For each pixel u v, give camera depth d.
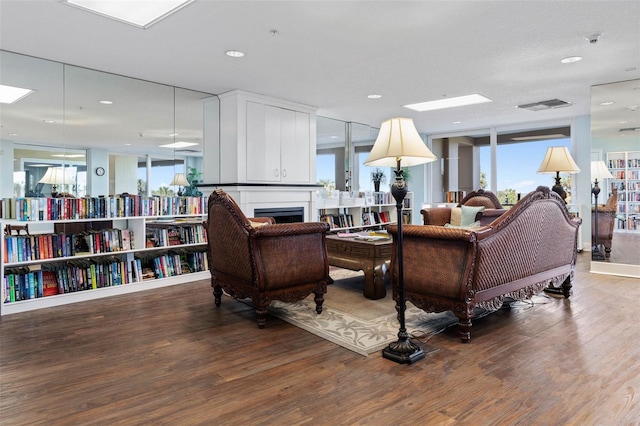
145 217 4.43
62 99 4.02
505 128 7.75
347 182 7.17
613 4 2.80
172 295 4.11
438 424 1.79
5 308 3.46
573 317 3.29
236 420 1.83
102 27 3.09
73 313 3.49
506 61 3.97
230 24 3.05
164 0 2.69
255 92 5.05
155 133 4.70
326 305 3.70
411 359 2.43
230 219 3.19
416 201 8.77
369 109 6.12
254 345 2.74
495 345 2.71
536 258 3.24
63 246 3.85
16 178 3.79
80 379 2.24
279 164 5.41
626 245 4.95
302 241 3.27
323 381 2.21
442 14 2.92
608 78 4.61
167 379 2.24
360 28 3.14
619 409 1.90
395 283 3.08
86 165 4.21
